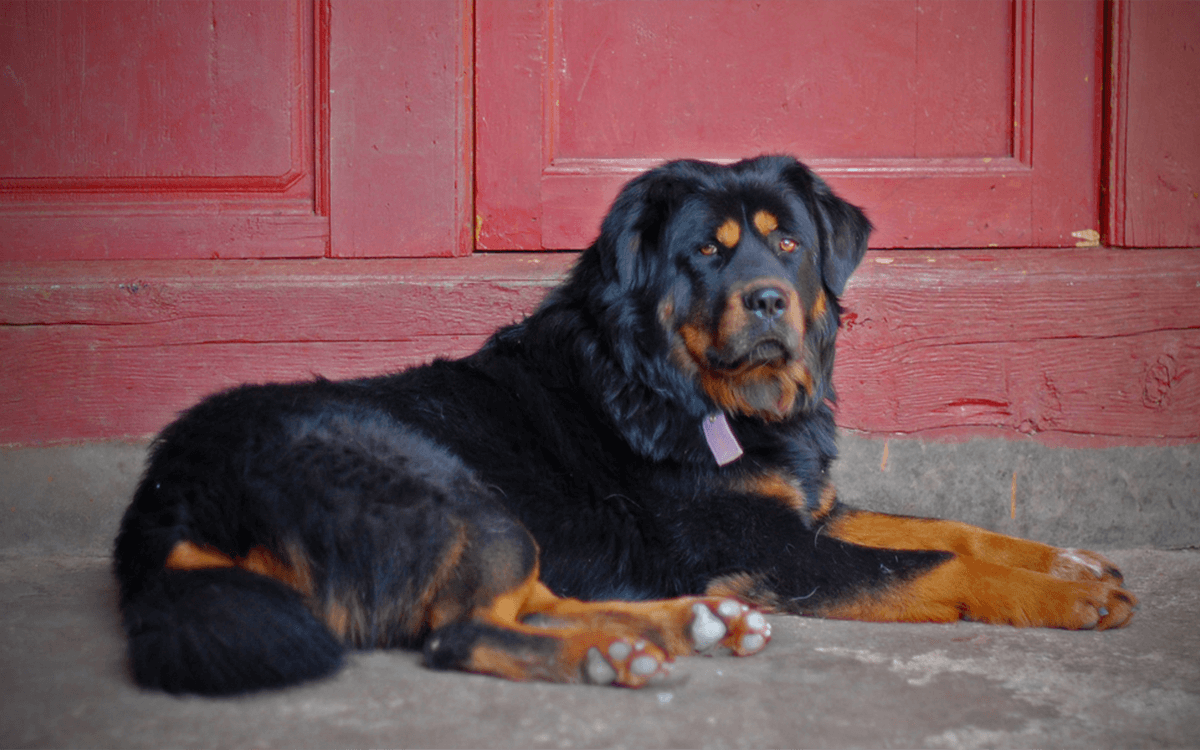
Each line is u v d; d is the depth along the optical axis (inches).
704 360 112.5
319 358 145.7
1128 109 148.4
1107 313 145.7
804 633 102.9
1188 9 147.5
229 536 95.0
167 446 102.0
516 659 88.2
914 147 152.3
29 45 145.9
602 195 151.4
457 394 116.9
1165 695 84.6
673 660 88.4
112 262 148.2
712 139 151.9
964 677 89.0
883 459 147.3
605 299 116.3
